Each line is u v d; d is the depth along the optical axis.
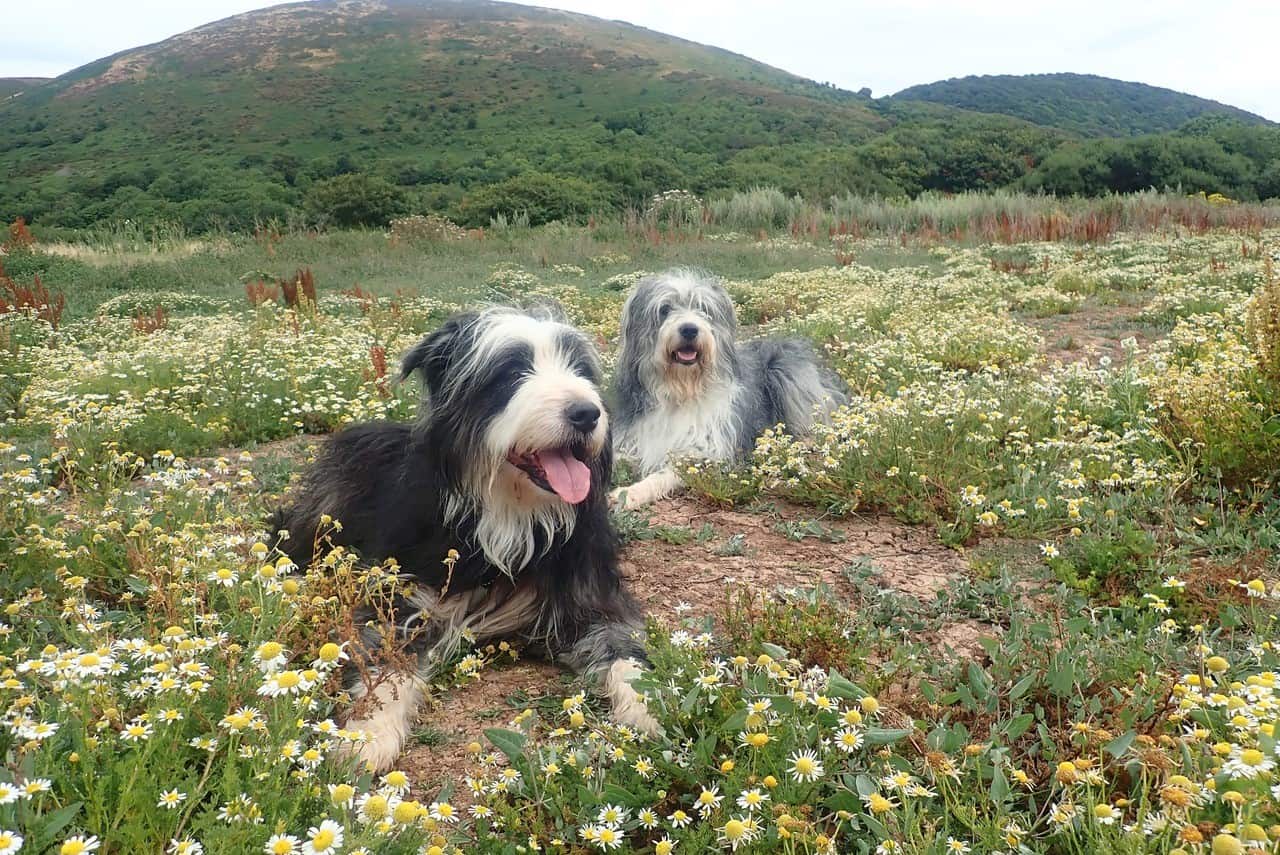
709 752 0.71
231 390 2.05
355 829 0.59
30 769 0.56
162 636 0.73
